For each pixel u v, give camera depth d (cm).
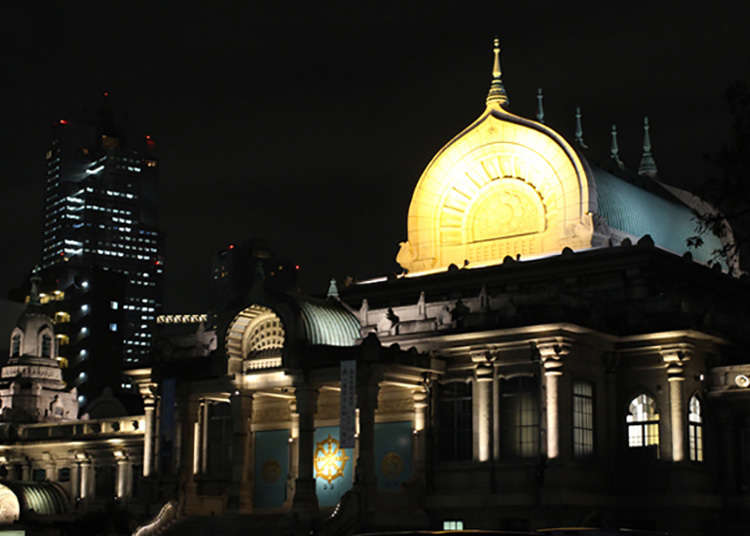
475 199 9175
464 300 8188
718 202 5219
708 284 8719
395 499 7475
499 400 7569
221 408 8781
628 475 7562
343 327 8119
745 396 7600
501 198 9056
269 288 8000
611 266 8112
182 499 8162
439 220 9300
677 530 7300
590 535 3516
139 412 11819
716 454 7688
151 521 8056
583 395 7538
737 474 7644
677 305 7600
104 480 10112
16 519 9362
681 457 7356
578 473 7319
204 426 8788
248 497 8138
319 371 7675
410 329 8056
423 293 8281
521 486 7344
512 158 8969
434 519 7656
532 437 7400
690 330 7388
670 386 7462
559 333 7262
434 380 7869
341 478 8006
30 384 11156
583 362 7544
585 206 8588
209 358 8319
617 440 7650
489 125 9075
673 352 7462
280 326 8138
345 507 7175
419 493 7656
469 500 7481
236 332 8181
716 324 7888
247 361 8144
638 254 8019
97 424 10212
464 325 7800
